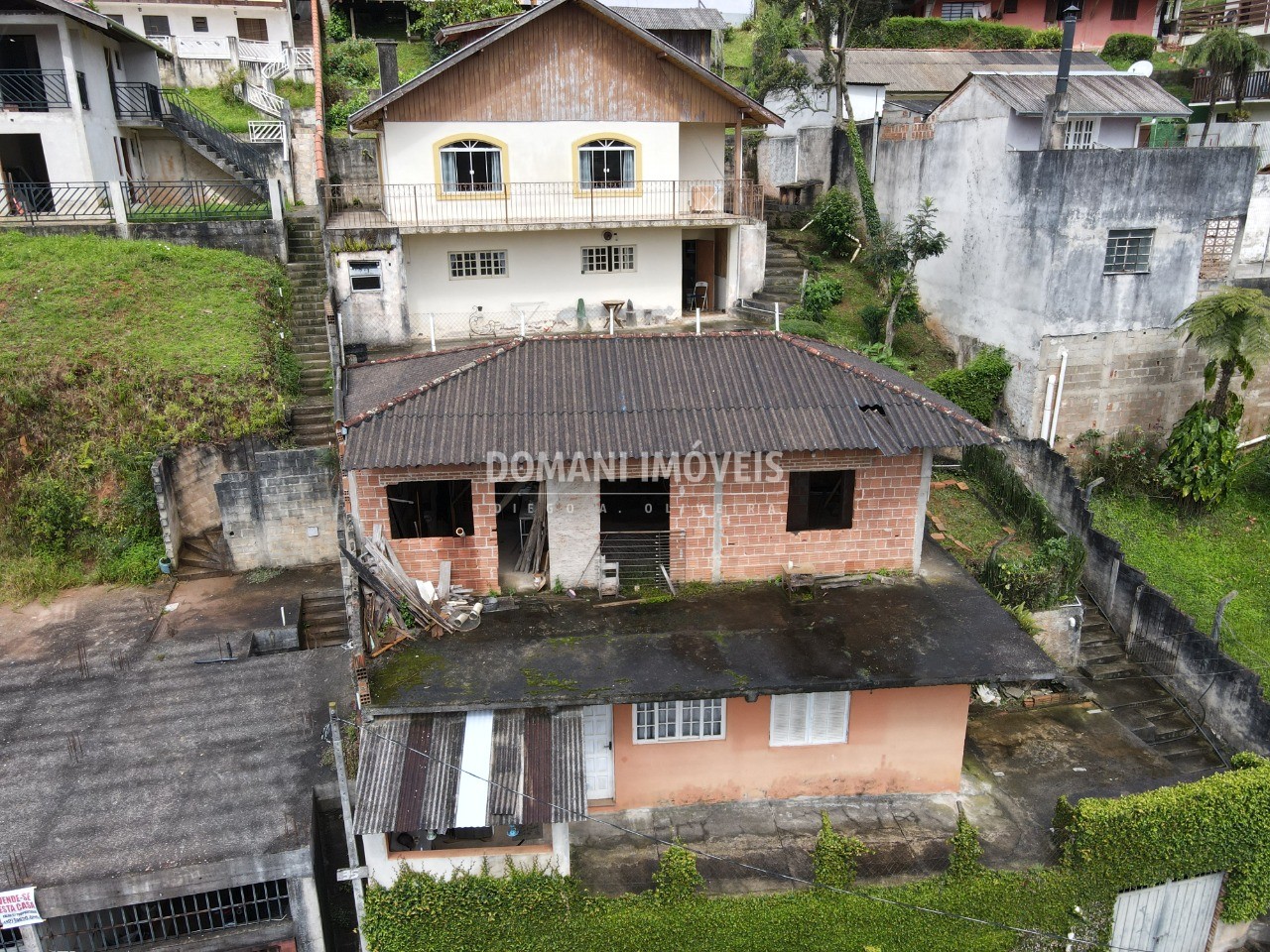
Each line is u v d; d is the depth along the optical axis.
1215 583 19.23
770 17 35.88
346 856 13.15
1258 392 23.22
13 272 21.55
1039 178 20.97
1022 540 19.77
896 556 15.25
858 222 29.97
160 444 19.17
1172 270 21.58
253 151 29.52
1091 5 44.41
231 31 38.84
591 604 14.35
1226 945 14.52
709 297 28.50
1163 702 17.47
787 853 13.05
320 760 13.40
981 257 23.69
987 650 13.20
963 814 13.09
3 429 18.70
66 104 24.67
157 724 14.28
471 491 13.88
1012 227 22.20
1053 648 17.98
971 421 14.11
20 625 17.23
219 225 24.30
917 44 41.59
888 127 28.41
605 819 13.73
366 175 31.03
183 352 20.23
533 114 24.09
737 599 14.52
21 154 25.34
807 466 14.27
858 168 28.58
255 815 12.21
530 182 24.47
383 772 11.45
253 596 18.19
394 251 23.31
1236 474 22.28
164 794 12.64
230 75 35.50
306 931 11.93
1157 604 17.81
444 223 23.69
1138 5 44.62
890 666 12.75
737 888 12.42
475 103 23.66
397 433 13.36
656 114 24.88
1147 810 12.77
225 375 19.84
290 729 14.16
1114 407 22.39
